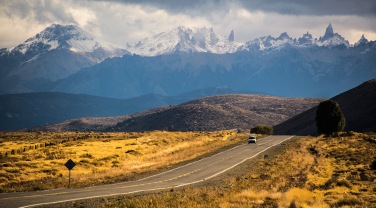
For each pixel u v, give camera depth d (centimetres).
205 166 8388
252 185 5750
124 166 8856
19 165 8231
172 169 8088
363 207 4078
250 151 11062
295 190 4712
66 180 6756
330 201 4409
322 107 14138
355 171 6631
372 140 11388
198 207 4259
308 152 9969
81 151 10681
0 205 4347
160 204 4428
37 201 4647
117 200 4744
